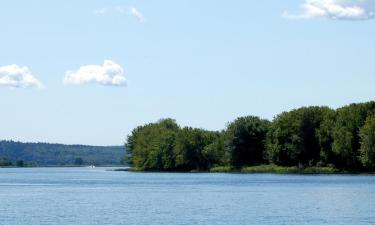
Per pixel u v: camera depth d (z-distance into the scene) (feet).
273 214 318.24
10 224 290.76
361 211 327.47
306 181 597.93
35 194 488.85
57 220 303.89
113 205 378.94
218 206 363.15
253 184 572.51
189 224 284.82
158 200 414.21
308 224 280.31
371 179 612.70
